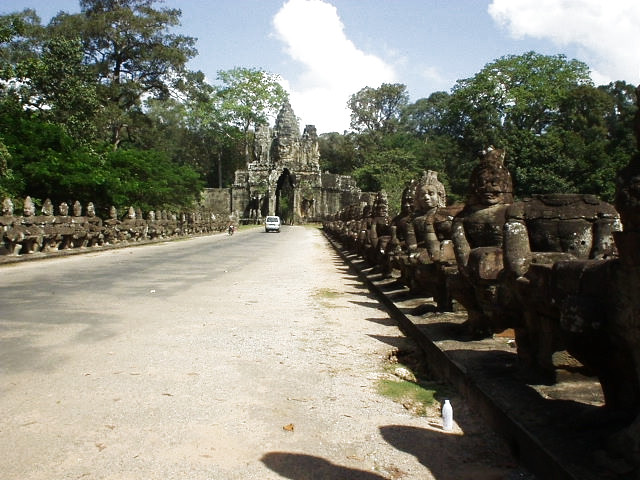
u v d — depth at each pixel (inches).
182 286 541.3
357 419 198.4
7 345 283.4
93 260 805.9
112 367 249.6
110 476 149.1
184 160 3307.1
